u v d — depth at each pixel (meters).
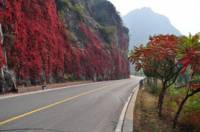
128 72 131.00
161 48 14.74
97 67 73.38
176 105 21.50
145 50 15.27
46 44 43.97
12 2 35.69
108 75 85.44
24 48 36.06
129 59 17.50
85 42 70.69
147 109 19.36
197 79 13.71
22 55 35.12
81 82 53.19
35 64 38.16
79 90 34.06
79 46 64.62
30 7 42.22
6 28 33.19
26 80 35.22
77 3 85.06
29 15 41.16
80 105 19.22
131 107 19.25
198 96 16.50
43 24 45.22
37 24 42.75
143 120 14.72
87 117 14.38
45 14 47.28
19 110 15.23
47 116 13.83
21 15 37.72
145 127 13.16
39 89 32.88
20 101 19.58
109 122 13.32
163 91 17.28
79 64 59.19
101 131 11.20
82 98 24.16
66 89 35.22
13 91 28.22
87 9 102.62
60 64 48.97
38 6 44.78
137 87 47.41
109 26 115.00
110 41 97.88
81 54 62.88
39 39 41.31
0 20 32.16
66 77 51.38
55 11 53.78
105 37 96.69
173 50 14.33
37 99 21.39
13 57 32.94
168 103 21.28
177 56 13.65
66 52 54.22
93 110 17.17
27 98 21.89
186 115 15.80
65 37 55.59
